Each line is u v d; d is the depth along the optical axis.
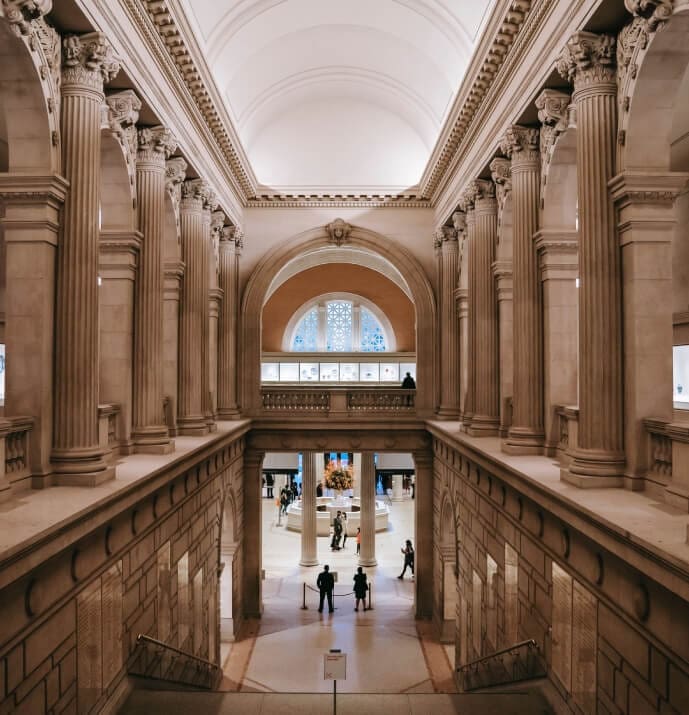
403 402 22.20
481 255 15.59
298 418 21.41
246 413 21.98
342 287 36.06
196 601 13.55
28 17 7.59
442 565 18.77
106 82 9.48
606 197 8.73
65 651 7.05
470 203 16.36
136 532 9.30
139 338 11.81
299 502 34.19
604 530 6.71
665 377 8.32
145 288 11.98
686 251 13.87
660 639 5.93
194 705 9.34
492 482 12.41
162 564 10.83
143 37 11.00
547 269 11.74
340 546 29.14
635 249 8.42
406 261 22.52
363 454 26.25
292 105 22.86
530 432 11.71
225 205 19.47
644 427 8.18
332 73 21.42
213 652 15.49
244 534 20.89
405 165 23.27
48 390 8.35
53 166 8.45
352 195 22.52
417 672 16.22
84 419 8.52
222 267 21.28
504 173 13.96
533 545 9.85
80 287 8.65
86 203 8.77
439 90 19.33
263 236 22.72
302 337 36.38
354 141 23.31
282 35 18.36
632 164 8.46
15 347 8.30
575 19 9.14
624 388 8.51
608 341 8.57
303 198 22.59
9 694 5.89
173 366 15.33
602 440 8.45
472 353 16.00
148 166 12.32
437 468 20.08
